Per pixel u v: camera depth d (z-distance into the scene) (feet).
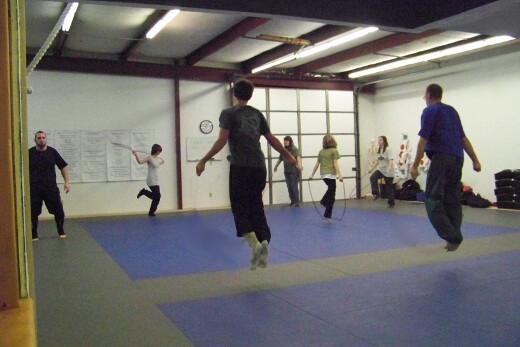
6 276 3.84
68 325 11.94
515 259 17.97
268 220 31.19
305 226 28.12
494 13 14.08
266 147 43.16
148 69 38.60
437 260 18.20
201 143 40.70
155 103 39.19
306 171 44.88
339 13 13.47
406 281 15.26
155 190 35.40
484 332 10.73
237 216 13.99
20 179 4.30
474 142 38.04
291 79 44.14
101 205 37.32
